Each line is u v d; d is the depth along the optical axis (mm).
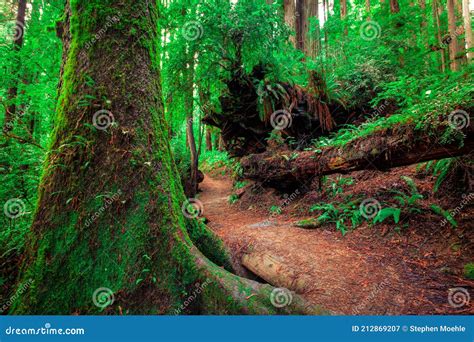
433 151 3469
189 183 9195
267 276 3510
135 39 2707
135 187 2406
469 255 3139
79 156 2396
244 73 7070
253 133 7965
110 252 2238
